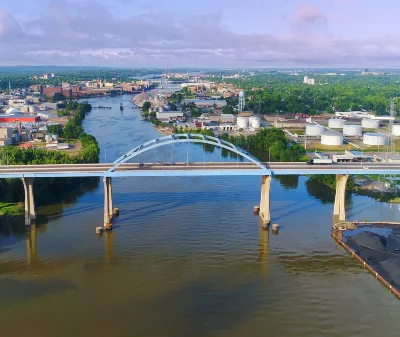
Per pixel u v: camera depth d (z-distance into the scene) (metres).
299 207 188.88
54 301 115.19
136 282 125.12
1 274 129.12
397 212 183.00
